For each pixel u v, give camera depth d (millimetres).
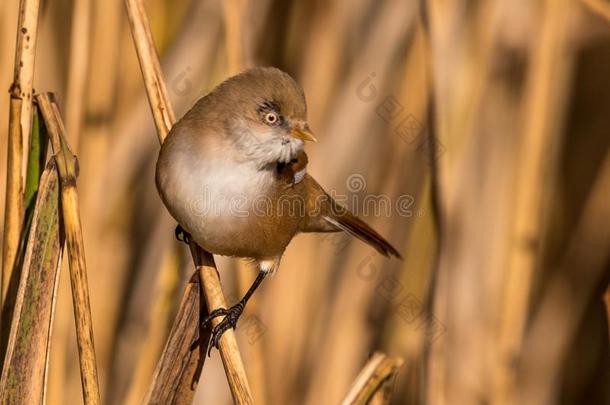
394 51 10578
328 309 10641
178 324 6965
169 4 10938
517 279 9648
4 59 9430
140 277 10453
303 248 10391
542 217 12281
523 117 9703
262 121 7633
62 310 8734
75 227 6109
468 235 10711
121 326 10438
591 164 13008
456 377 10562
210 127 7516
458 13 10031
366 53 10570
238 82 7695
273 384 10180
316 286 10648
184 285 9078
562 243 12805
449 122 10125
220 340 6812
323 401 10383
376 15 10945
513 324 9672
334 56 10773
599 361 12789
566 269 12430
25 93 6590
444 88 9094
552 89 9688
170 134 7430
